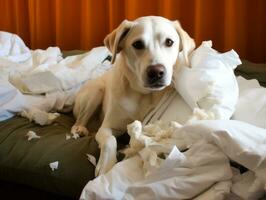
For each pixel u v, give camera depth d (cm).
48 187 136
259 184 99
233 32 236
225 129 106
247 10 236
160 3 261
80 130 163
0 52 244
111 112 157
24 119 168
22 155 141
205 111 129
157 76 137
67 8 303
